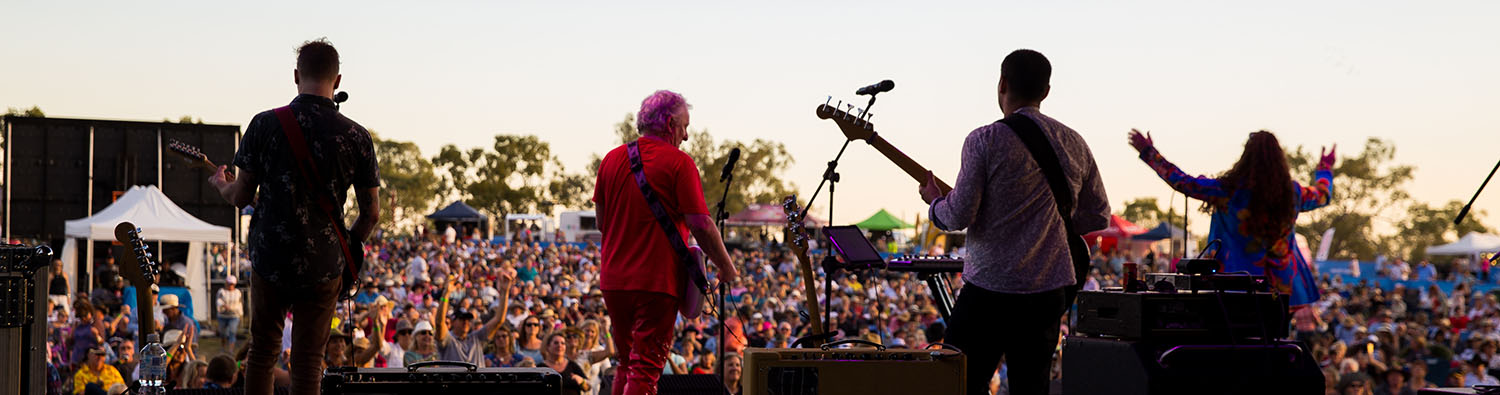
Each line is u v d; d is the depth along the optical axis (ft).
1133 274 12.44
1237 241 14.34
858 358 11.44
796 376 11.34
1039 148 11.60
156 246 67.41
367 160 12.39
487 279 82.74
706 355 34.55
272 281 11.93
